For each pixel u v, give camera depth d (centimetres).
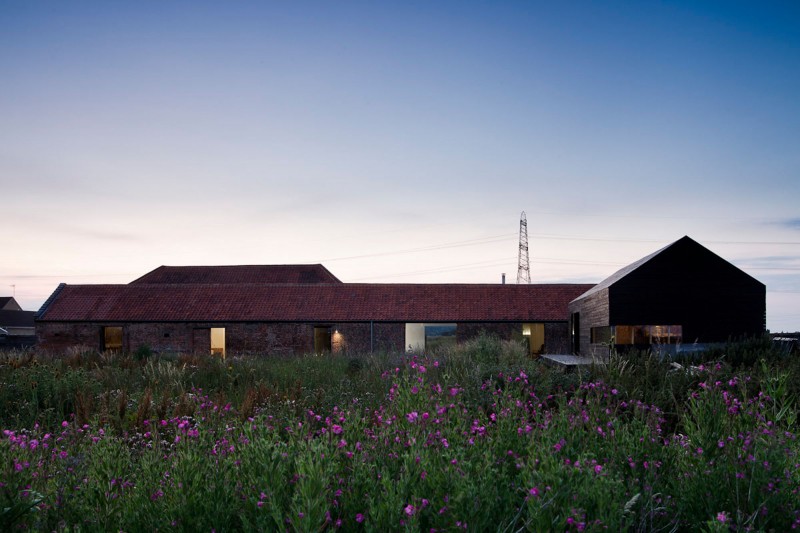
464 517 302
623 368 959
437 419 458
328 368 1733
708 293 2648
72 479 408
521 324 3653
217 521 343
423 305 3766
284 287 3947
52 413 998
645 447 438
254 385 1334
